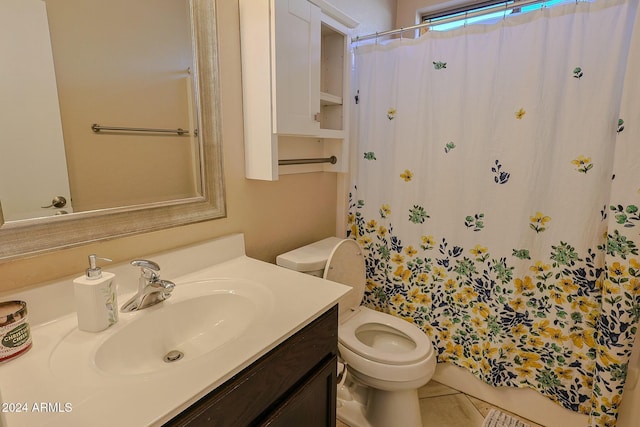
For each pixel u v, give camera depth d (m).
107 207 0.93
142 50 0.97
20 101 0.76
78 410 0.54
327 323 0.96
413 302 1.77
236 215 1.30
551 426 1.52
